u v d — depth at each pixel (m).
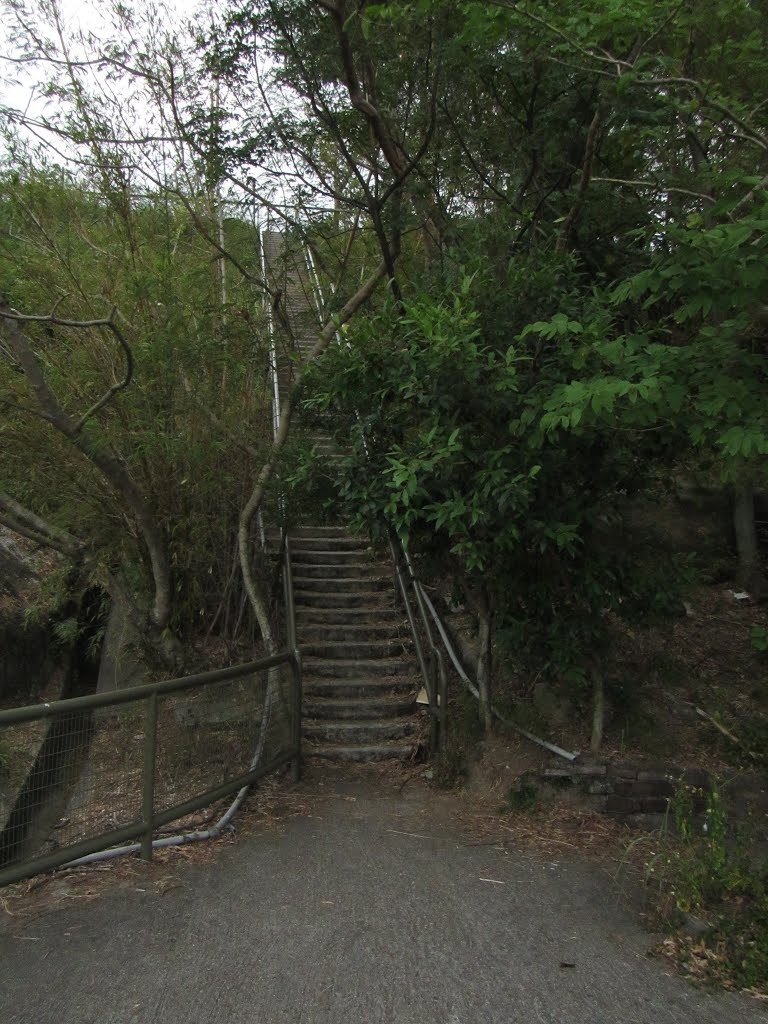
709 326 5.08
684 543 9.00
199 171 8.21
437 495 5.68
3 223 6.65
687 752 6.43
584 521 5.89
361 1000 3.48
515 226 8.70
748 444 4.14
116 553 7.48
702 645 7.87
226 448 7.48
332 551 10.38
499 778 6.34
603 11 5.66
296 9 7.94
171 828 5.47
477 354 5.07
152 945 3.92
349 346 5.97
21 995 3.45
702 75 7.45
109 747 4.86
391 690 8.02
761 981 3.67
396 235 8.69
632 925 4.28
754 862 4.97
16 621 8.48
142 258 7.20
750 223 4.10
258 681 6.28
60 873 4.73
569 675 6.11
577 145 8.85
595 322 5.02
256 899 4.48
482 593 6.59
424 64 8.52
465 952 3.94
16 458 6.68
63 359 6.76
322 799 6.36
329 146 9.12
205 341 7.08
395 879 4.82
